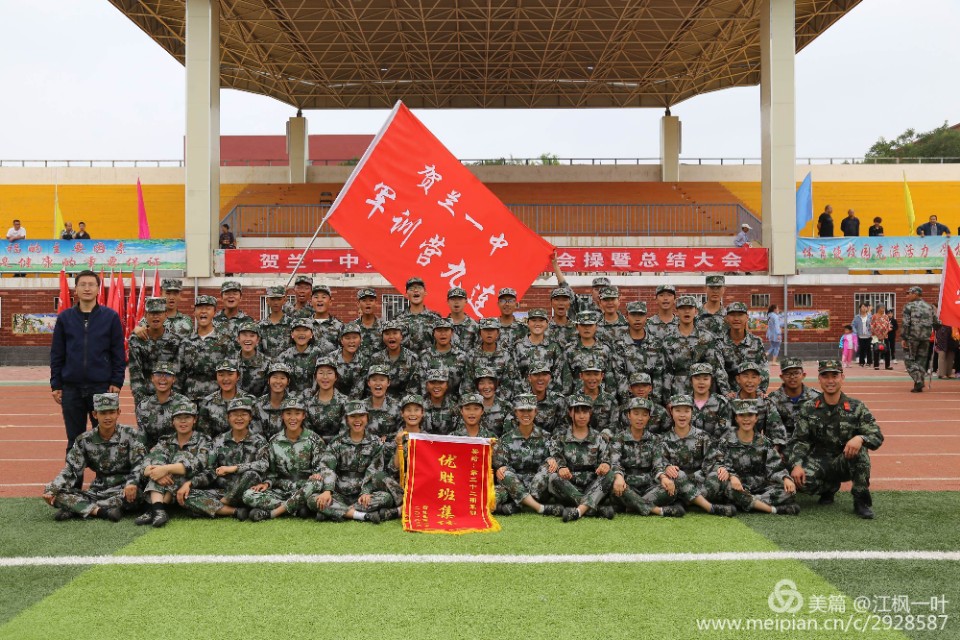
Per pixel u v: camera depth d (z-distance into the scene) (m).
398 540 6.93
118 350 8.72
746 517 7.69
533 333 9.30
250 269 25.27
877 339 23.19
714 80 37.84
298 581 5.84
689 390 9.10
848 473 8.01
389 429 8.50
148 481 7.67
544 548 6.67
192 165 24.95
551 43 32.91
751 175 38.78
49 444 12.36
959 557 6.36
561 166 38.66
